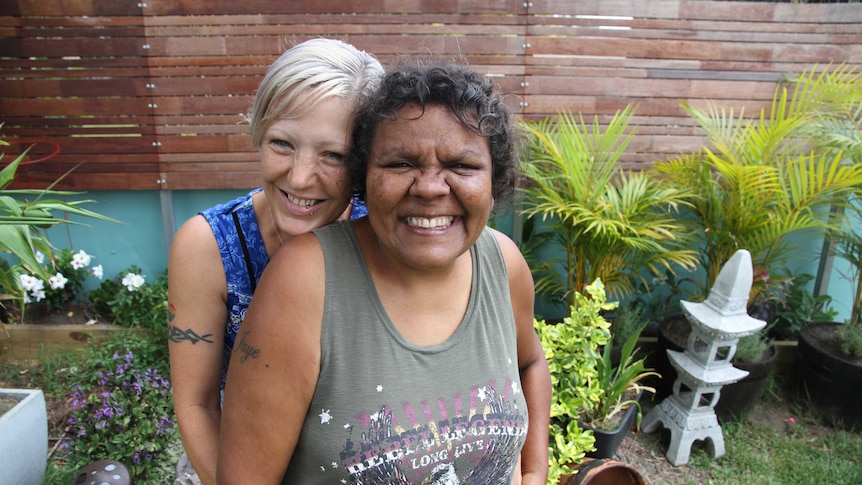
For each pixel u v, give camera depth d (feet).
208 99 10.04
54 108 10.02
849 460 8.67
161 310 10.00
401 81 2.61
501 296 3.28
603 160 9.34
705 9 9.77
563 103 10.05
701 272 11.23
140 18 9.68
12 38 9.72
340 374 2.72
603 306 7.47
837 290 11.59
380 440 2.72
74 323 10.57
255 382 2.69
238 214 3.43
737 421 9.34
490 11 9.68
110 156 10.28
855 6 9.68
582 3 9.70
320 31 9.70
